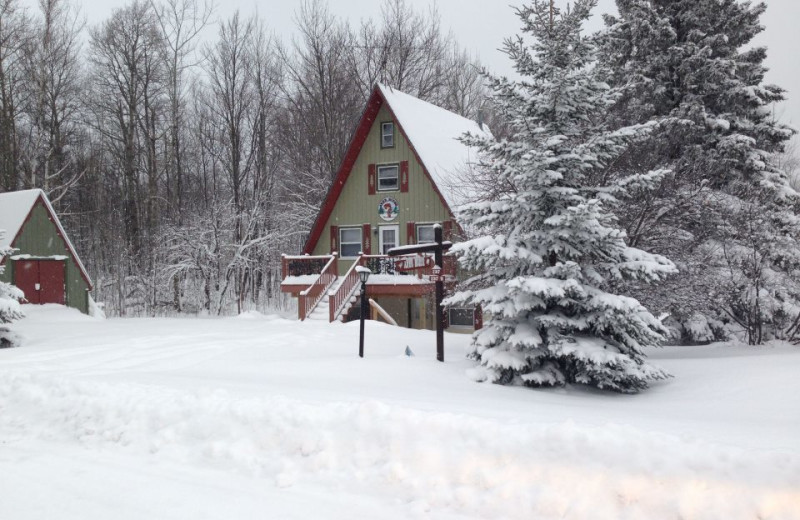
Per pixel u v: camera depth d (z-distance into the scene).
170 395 8.08
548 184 11.20
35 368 12.05
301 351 14.41
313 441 6.27
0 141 35.66
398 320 26.80
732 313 18.41
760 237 16.52
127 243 38.94
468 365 12.41
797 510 4.38
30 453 6.88
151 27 38.25
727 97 21.38
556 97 11.54
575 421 6.67
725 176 20.61
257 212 35.34
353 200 27.06
